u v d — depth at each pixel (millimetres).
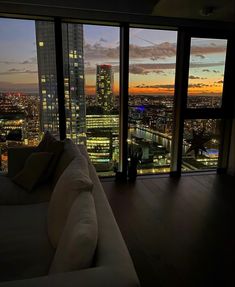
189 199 2869
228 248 1988
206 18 3119
